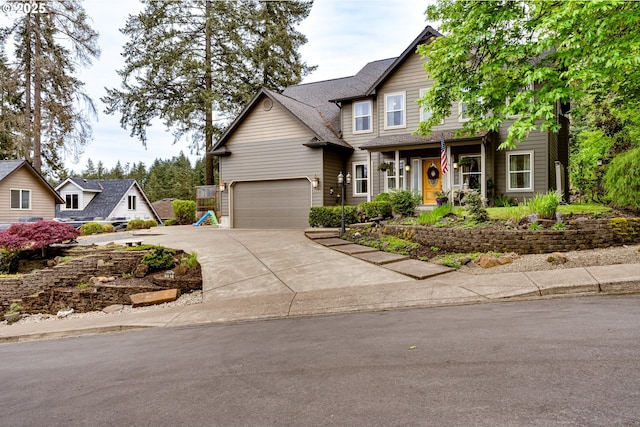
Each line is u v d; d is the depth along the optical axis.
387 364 3.58
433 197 16.12
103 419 2.96
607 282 5.92
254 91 25.02
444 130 15.60
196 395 3.26
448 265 8.54
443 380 3.12
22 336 6.61
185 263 10.02
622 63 6.71
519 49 8.19
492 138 14.93
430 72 9.84
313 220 14.99
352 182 17.73
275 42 25.20
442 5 8.95
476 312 5.27
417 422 2.49
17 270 11.92
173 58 22.69
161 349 4.91
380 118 16.94
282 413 2.79
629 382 2.87
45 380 4.03
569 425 2.34
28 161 22.77
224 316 6.45
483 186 13.92
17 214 22.69
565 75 7.29
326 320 5.62
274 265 9.43
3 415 3.17
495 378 3.08
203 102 23.23
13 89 22.14
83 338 6.21
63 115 23.22
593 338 3.84
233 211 18.41
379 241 11.32
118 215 31.56
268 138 17.48
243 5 23.80
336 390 3.10
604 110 14.93
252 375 3.62
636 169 10.46
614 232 8.52
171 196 63.00
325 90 21.89
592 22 6.92
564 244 8.46
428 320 5.07
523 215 9.84
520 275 7.03
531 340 3.91
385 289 7.02
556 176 15.34
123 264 10.66
